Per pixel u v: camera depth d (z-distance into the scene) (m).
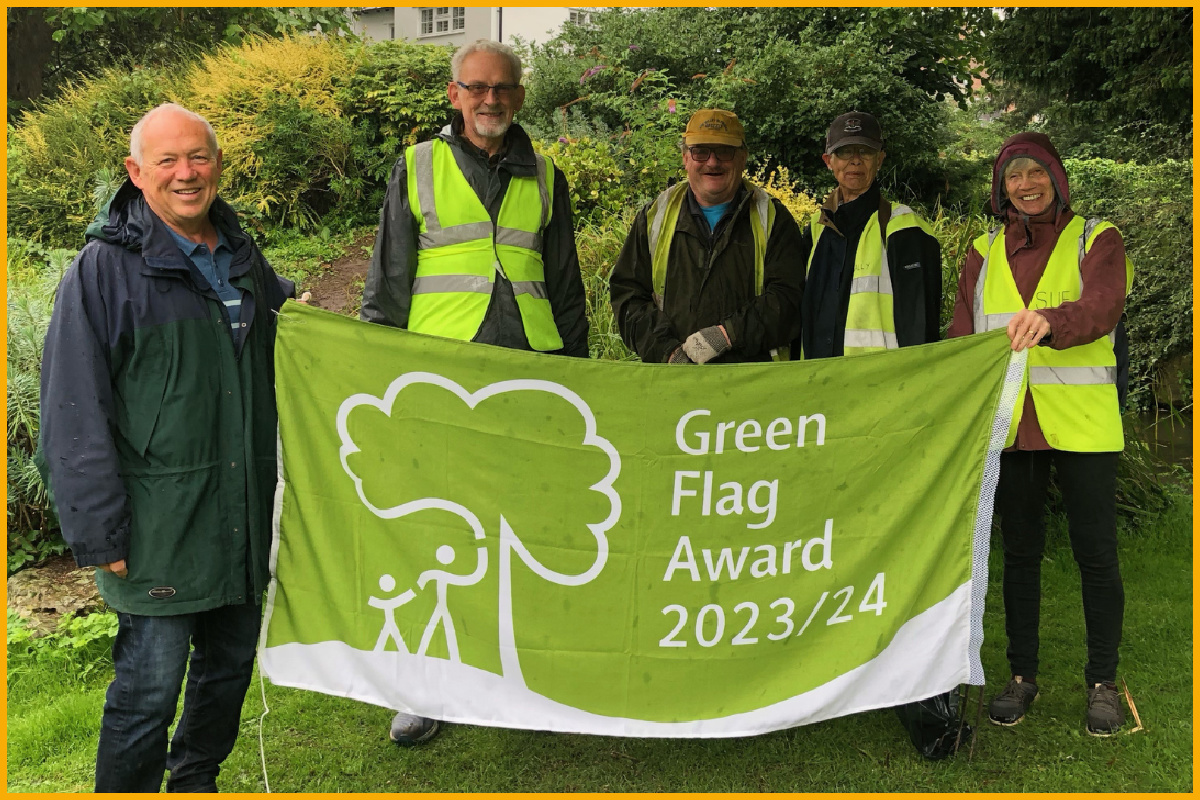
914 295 3.29
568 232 3.51
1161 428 7.05
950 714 3.07
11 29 11.96
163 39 12.69
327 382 2.68
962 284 3.45
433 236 3.24
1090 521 3.21
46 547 4.74
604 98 10.85
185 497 2.44
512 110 3.25
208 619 2.68
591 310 5.75
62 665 3.78
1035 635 3.36
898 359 2.78
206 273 2.54
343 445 2.70
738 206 3.43
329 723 3.40
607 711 2.78
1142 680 3.62
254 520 2.59
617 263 3.64
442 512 2.75
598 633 2.78
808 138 10.55
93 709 3.42
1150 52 7.52
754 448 2.79
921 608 2.82
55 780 3.04
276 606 2.68
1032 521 3.32
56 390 2.29
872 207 3.37
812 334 3.41
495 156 3.29
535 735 3.31
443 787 2.97
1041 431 3.19
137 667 2.43
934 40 11.32
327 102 9.80
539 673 2.77
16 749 3.19
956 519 2.81
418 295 3.26
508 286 3.25
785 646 2.81
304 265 8.67
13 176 9.52
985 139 18.80
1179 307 6.89
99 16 10.88
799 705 2.78
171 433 2.42
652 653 2.79
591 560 2.77
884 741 3.24
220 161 2.54
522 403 2.74
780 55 10.37
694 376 2.76
